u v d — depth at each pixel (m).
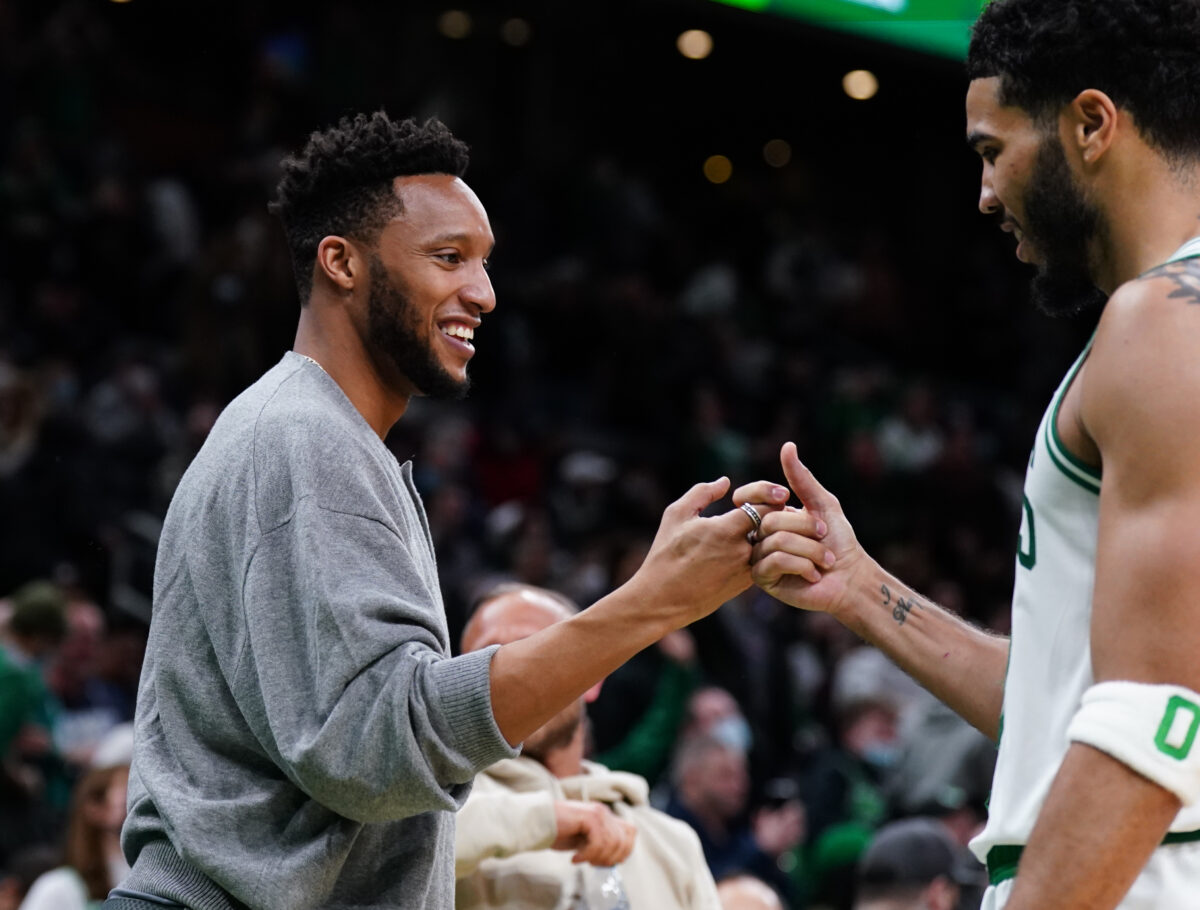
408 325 2.84
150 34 18.81
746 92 21.14
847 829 6.94
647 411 15.54
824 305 18.86
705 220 20.05
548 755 3.98
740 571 2.75
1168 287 2.13
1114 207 2.34
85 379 13.29
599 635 2.56
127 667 9.05
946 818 6.99
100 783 5.80
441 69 19.03
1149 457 2.05
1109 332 2.15
